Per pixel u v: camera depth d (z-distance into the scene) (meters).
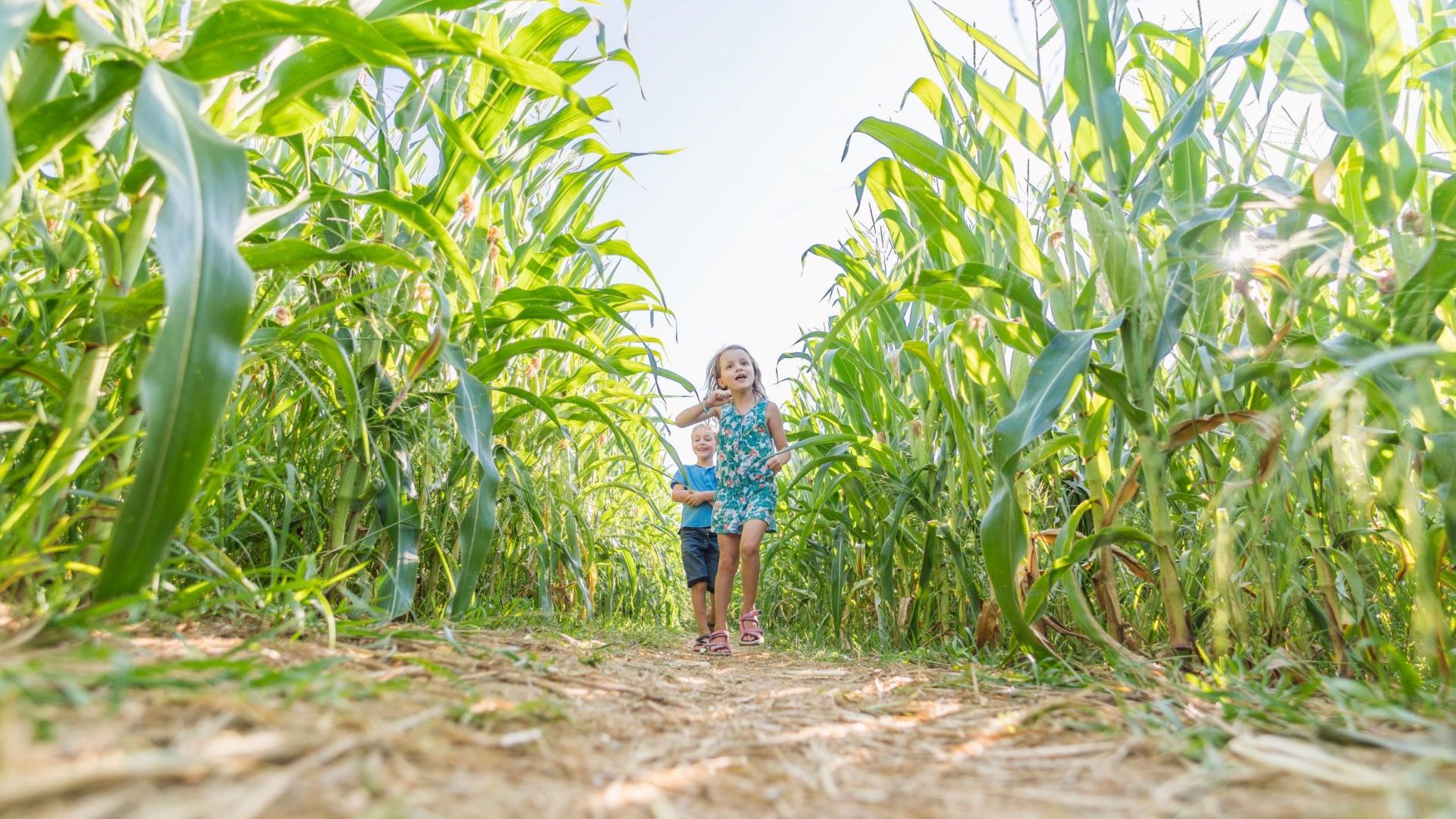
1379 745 0.93
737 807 0.75
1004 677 1.73
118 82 1.15
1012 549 1.69
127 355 1.47
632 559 4.15
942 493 2.73
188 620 1.33
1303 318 1.90
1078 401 1.92
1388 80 1.55
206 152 1.02
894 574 3.08
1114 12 1.98
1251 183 1.71
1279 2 1.73
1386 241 1.66
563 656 1.75
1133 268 1.72
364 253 1.52
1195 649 1.71
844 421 3.91
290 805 0.56
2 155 0.81
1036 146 1.98
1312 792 0.73
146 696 0.75
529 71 1.49
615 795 0.74
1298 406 1.73
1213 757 0.87
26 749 0.55
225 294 0.98
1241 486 1.59
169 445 0.94
